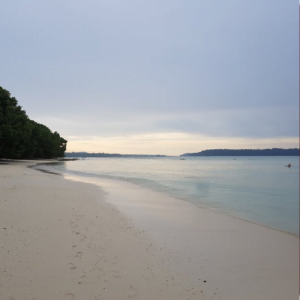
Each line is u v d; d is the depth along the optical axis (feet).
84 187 57.11
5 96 166.61
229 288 15.16
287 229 28.73
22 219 26.30
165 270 17.03
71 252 18.79
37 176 77.77
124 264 17.48
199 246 22.00
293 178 103.35
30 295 13.20
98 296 13.48
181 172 141.79
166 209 36.96
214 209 39.93
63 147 427.33
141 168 187.42
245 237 25.00
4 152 164.76
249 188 68.85
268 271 17.52
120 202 40.88
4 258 17.10
